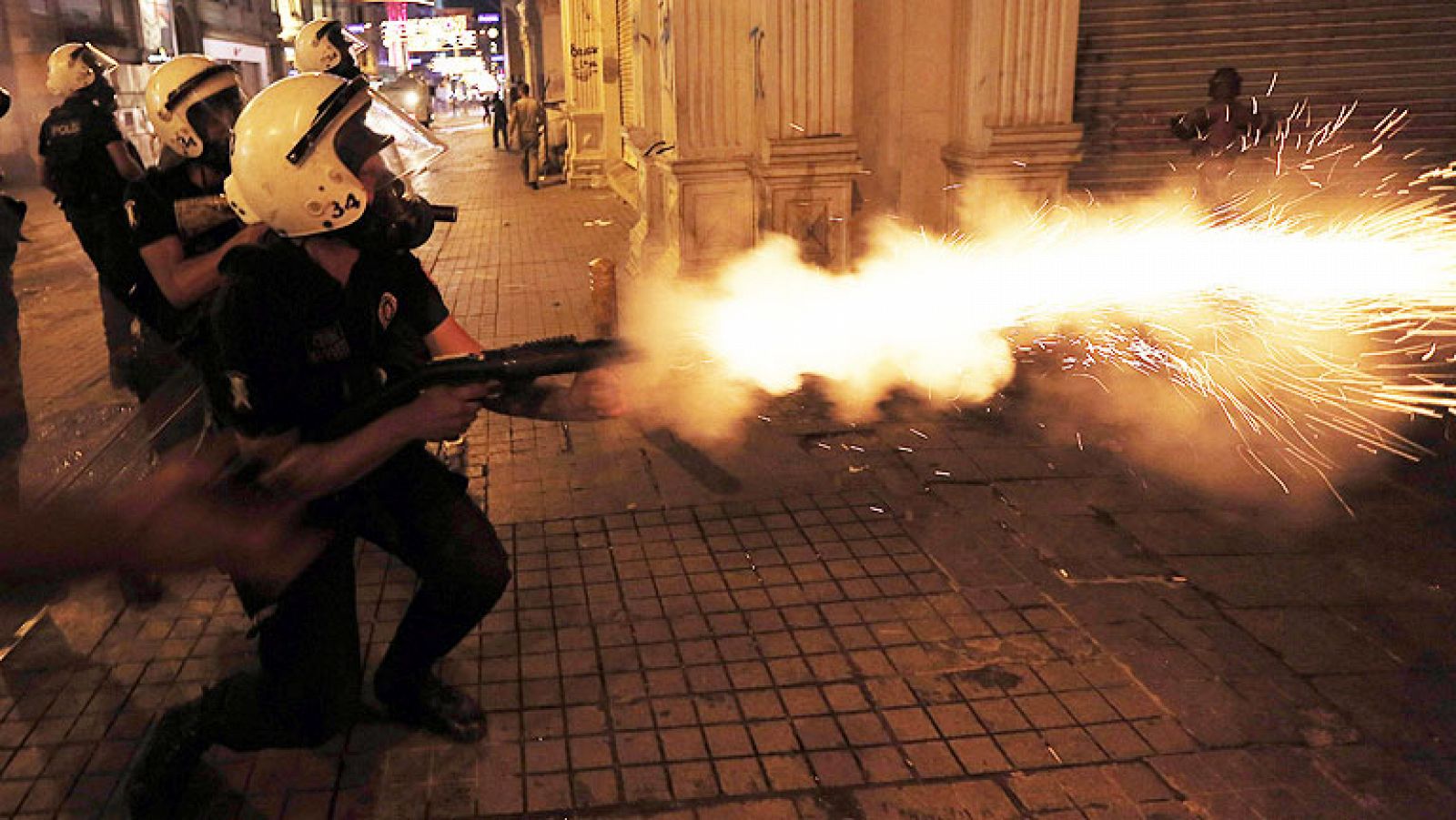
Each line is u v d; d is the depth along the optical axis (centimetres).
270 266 220
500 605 376
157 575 142
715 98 736
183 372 393
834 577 392
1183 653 336
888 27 742
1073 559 402
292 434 227
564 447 529
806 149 722
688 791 277
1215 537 418
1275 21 739
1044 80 702
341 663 245
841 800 272
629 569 402
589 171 1908
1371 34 738
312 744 251
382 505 260
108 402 519
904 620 361
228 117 323
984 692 318
